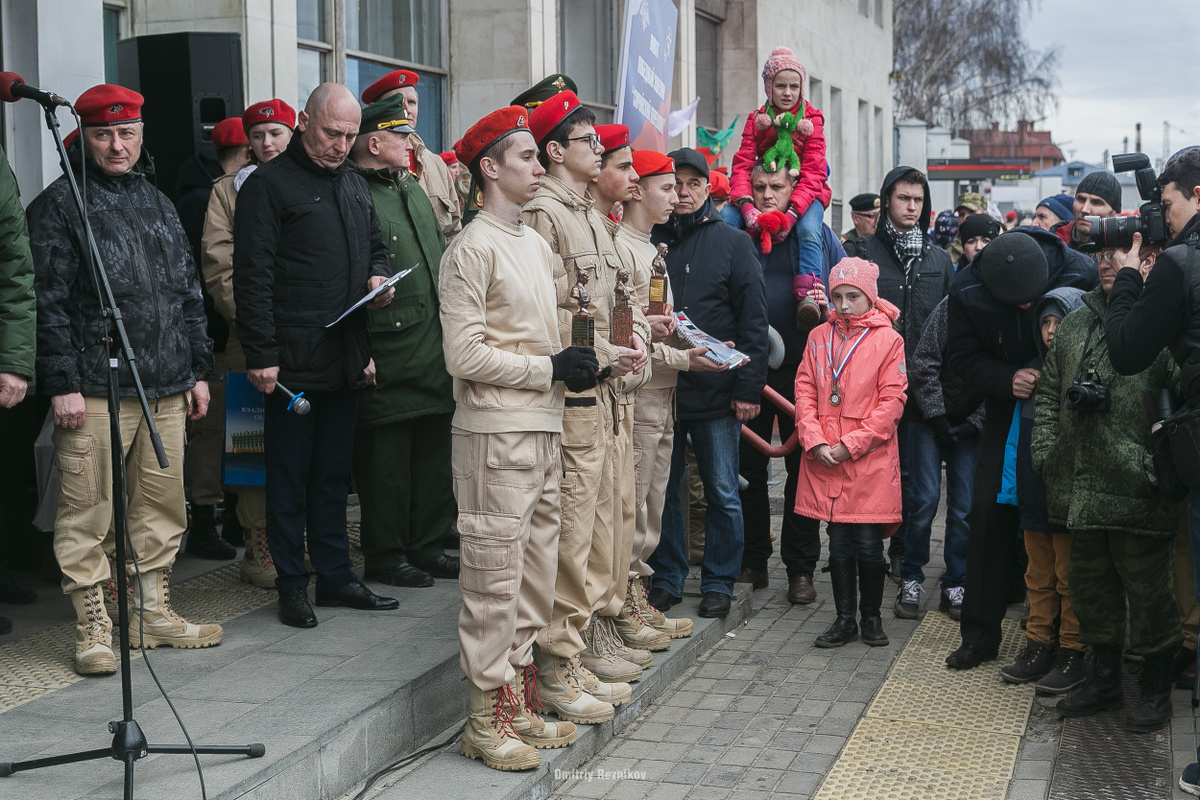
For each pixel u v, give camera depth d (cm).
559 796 394
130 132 429
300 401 444
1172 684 492
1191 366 386
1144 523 432
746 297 561
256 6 698
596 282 434
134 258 431
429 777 383
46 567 551
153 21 702
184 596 527
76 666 420
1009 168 2648
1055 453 457
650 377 479
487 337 379
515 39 928
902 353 552
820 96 1878
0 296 392
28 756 346
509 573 377
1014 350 504
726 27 1517
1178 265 382
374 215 504
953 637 570
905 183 677
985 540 518
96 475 422
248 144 576
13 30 530
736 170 664
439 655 436
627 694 450
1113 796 395
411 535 567
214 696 394
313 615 478
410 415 534
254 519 543
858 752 430
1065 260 516
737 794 396
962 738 444
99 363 421
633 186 490
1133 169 432
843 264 557
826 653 546
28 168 534
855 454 539
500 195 380
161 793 323
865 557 553
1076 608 460
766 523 650
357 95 842
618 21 1203
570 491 415
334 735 366
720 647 554
